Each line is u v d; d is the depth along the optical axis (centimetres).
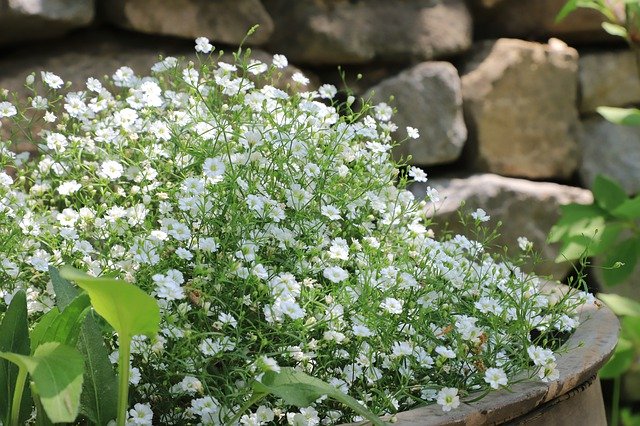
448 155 140
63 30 121
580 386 82
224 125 86
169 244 82
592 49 155
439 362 79
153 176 85
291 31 132
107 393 76
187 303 80
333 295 82
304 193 84
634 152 155
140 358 79
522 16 149
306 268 82
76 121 106
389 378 82
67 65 121
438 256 87
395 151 137
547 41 153
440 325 84
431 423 75
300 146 86
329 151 87
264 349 80
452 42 141
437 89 139
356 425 76
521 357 81
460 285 86
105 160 91
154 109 92
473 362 82
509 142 146
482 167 145
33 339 76
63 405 69
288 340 80
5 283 83
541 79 148
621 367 124
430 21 139
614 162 154
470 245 90
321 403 79
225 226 82
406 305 83
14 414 74
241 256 79
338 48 133
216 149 87
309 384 74
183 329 78
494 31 150
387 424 75
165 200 86
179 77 93
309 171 85
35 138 115
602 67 154
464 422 76
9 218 87
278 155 85
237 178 84
